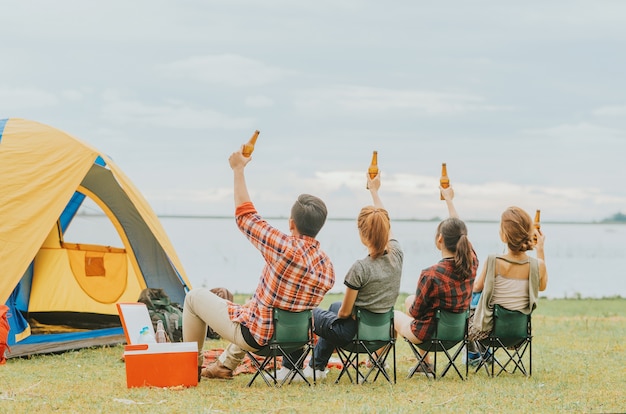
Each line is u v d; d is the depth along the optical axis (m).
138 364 5.64
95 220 8.98
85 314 8.75
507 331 6.24
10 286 7.22
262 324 5.55
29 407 5.04
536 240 6.45
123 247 9.02
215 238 74.25
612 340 8.92
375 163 6.45
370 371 5.99
